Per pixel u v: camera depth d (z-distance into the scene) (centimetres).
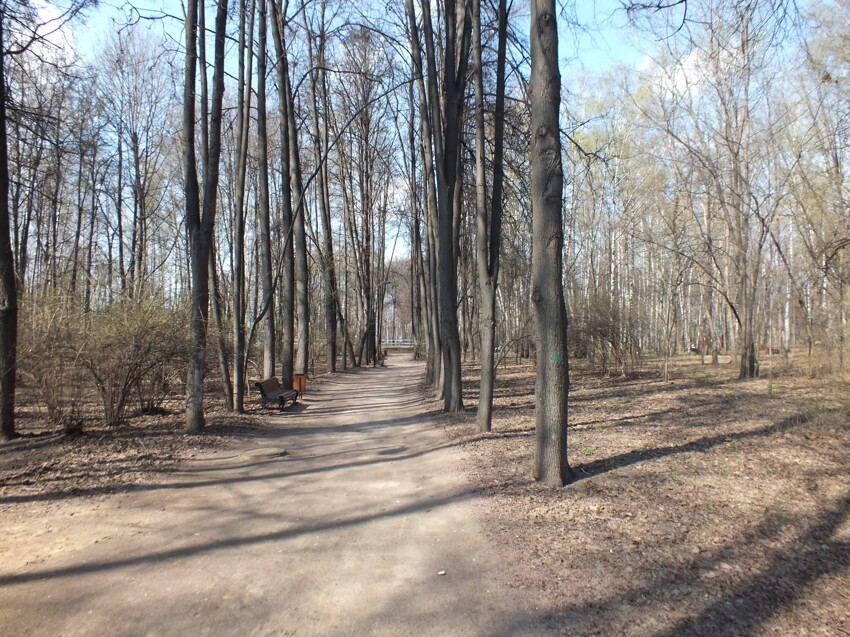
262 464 764
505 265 1755
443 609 348
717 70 1692
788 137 1534
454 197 1219
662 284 2311
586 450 763
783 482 599
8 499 585
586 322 2000
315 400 1619
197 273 963
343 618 339
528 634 318
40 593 374
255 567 417
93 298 1010
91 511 551
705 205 2183
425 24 1112
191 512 551
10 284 852
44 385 888
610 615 335
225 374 1224
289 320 1770
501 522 501
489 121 1238
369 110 2641
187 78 953
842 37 1192
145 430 955
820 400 1005
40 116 979
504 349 1424
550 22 598
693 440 814
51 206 2208
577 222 2770
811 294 1342
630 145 2383
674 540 446
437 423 1071
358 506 567
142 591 377
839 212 1253
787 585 371
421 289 3638
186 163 952
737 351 2545
